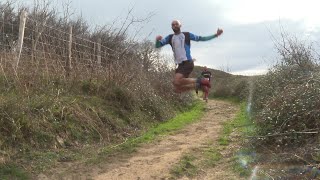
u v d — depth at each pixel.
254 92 16.88
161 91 16.11
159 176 6.46
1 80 8.27
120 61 12.89
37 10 10.07
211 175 6.42
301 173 5.78
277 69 13.80
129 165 7.11
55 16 11.70
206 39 8.47
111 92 11.23
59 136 7.99
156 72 16.73
